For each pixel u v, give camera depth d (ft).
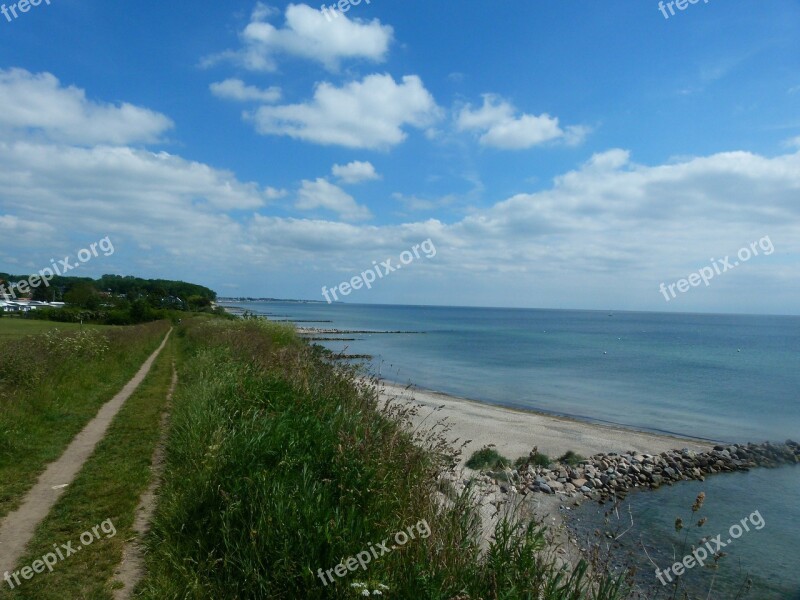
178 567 14.88
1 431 26.55
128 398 41.65
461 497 18.24
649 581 23.57
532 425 59.16
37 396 33.76
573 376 115.03
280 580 13.69
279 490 16.53
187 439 24.58
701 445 53.93
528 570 14.01
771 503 36.81
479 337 271.28
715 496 38.19
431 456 21.17
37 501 20.51
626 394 90.53
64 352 45.47
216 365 41.24
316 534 14.53
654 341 261.85
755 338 302.66
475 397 82.74
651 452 49.55
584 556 17.29
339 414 24.14
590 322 600.39
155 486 22.40
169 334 136.36
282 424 22.29
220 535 16.03
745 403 83.05
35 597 14.11
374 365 121.70
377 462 18.12
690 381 108.27
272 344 60.95
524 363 142.31
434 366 130.62
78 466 24.68
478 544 15.71
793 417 71.97
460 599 12.00
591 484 38.86
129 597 14.32
